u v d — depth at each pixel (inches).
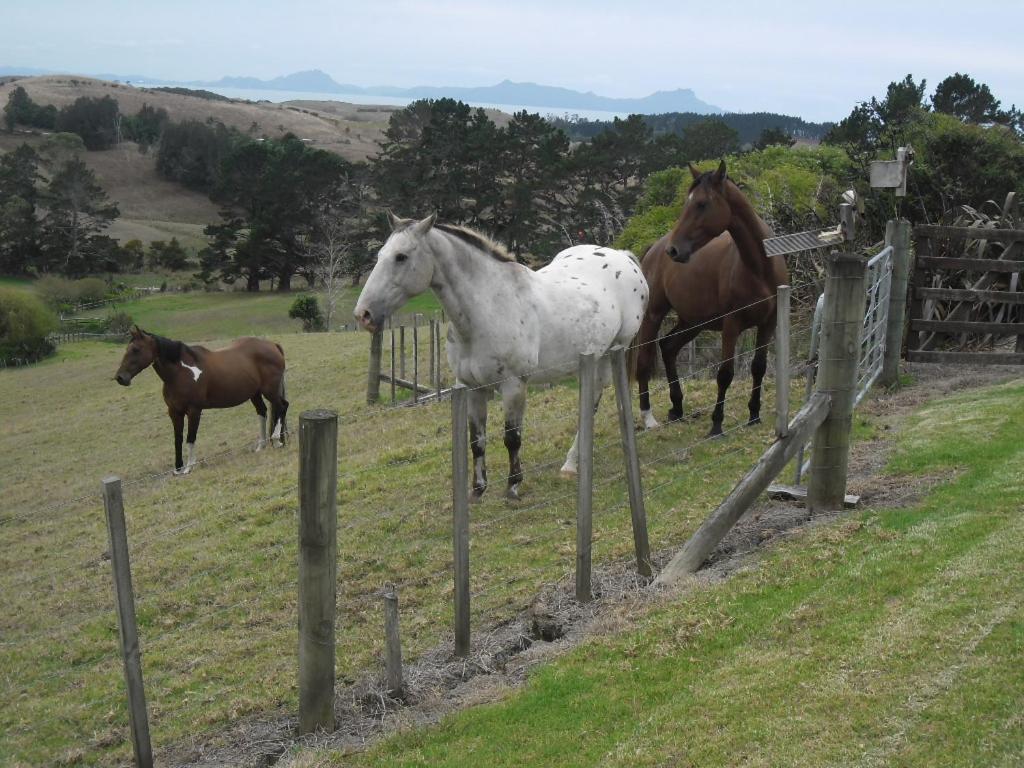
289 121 6063.0
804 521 261.9
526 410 489.1
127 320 2011.6
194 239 3550.7
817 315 286.0
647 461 362.3
